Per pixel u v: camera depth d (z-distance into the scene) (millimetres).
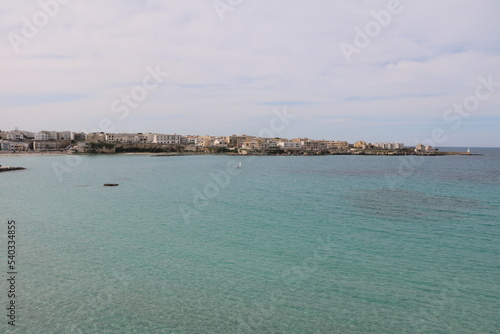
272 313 16281
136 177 79688
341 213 38562
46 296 17484
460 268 21859
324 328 15109
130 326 14961
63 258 23016
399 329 15117
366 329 15078
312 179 77562
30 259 22719
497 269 21656
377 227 32062
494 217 36344
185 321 15461
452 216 36938
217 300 17469
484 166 125562
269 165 129250
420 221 34438
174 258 23406
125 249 25141
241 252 24812
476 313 16484
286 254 24391
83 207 41500
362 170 105562
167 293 18125
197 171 98438
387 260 23234
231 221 34500
